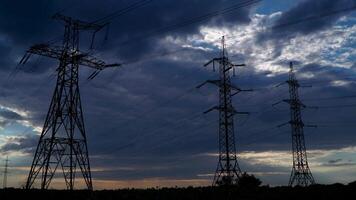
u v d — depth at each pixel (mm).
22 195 64438
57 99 70312
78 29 72375
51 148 68375
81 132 70562
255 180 80938
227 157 82938
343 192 56375
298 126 97750
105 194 68000
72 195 66250
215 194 65188
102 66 72875
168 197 64250
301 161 96125
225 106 85812
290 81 99375
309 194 58062
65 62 71625
